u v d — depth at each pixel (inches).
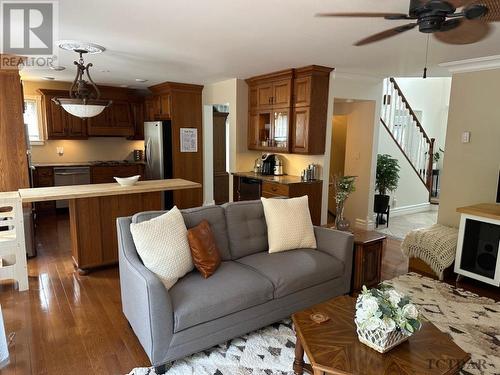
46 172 247.0
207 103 257.0
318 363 65.3
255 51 149.3
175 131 249.6
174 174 253.1
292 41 132.5
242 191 226.2
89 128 266.5
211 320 89.5
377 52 147.8
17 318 110.7
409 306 69.9
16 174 167.5
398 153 264.1
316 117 189.6
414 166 279.3
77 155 275.6
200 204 268.4
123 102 279.6
